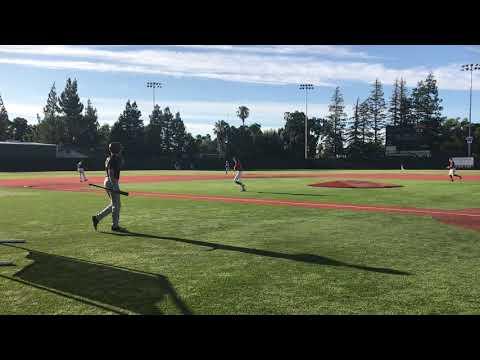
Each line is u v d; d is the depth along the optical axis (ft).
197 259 22.30
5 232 30.42
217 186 82.69
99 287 17.51
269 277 18.89
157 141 290.76
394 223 34.37
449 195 60.13
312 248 24.95
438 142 292.20
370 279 18.54
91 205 48.57
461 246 25.45
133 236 28.86
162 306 15.38
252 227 32.58
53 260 22.11
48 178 119.75
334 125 311.47
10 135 359.66
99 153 263.90
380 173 159.63
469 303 15.60
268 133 290.56
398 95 302.45
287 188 75.72
